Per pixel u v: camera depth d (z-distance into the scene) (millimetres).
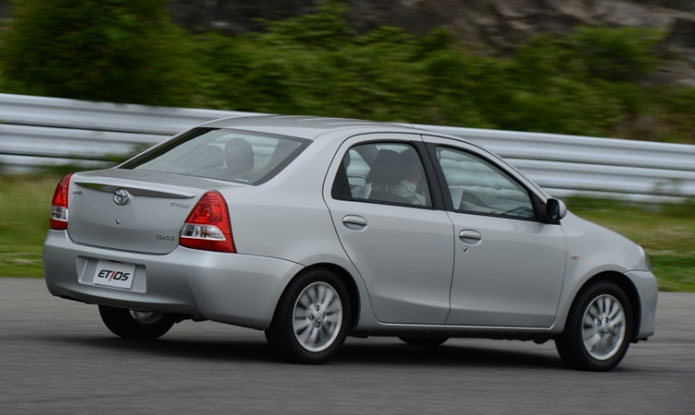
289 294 13602
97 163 29281
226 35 39781
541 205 16047
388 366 15031
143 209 13625
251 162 14258
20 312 17672
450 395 12836
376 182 14672
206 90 35188
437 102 37906
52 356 13602
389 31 41062
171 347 15242
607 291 16328
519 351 18141
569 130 38719
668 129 40938
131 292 13547
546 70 40906
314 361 13977
